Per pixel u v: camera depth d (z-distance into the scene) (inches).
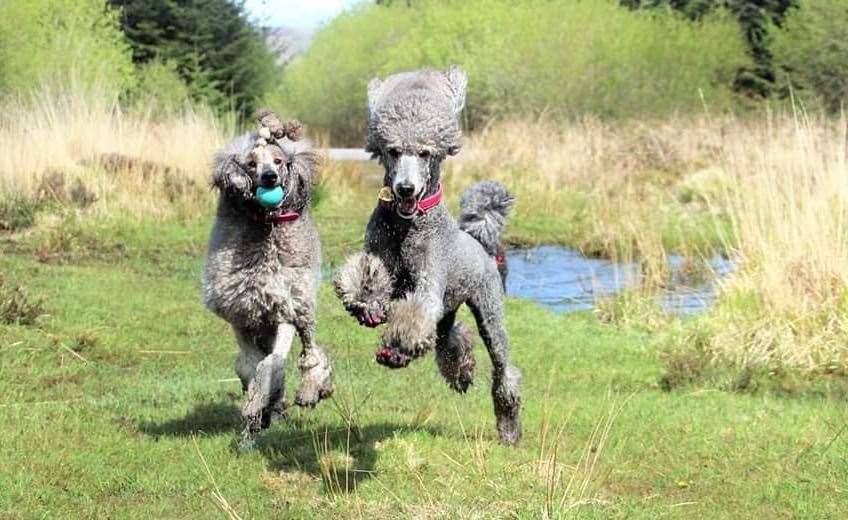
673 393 351.3
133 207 673.0
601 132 1008.2
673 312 470.9
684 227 665.0
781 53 1328.7
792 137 650.8
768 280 412.8
